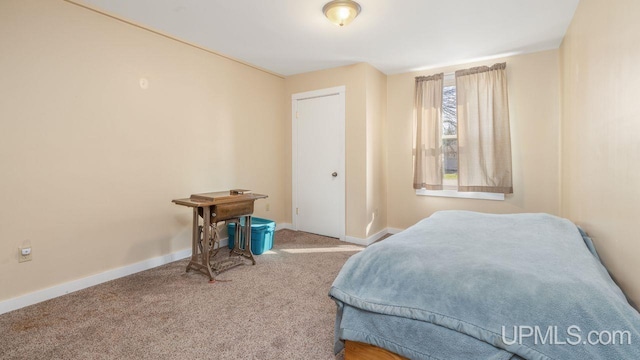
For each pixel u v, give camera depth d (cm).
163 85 292
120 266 264
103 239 253
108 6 238
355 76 375
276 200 432
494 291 118
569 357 99
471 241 171
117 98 259
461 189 359
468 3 232
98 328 185
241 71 373
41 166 218
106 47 251
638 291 124
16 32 205
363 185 375
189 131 316
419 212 404
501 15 251
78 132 236
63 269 230
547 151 324
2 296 203
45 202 220
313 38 299
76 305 213
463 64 369
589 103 201
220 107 348
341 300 143
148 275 269
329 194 405
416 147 391
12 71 204
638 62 123
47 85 219
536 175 331
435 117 376
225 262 290
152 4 235
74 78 233
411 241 169
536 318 107
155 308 210
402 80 411
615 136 151
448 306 121
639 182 123
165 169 296
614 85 152
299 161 431
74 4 231
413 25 270
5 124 202
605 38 166
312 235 412
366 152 372
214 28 278
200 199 278
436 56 347
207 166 336
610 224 159
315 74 408
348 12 234
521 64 336
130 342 171
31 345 168
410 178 410
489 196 354
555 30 278
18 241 209
